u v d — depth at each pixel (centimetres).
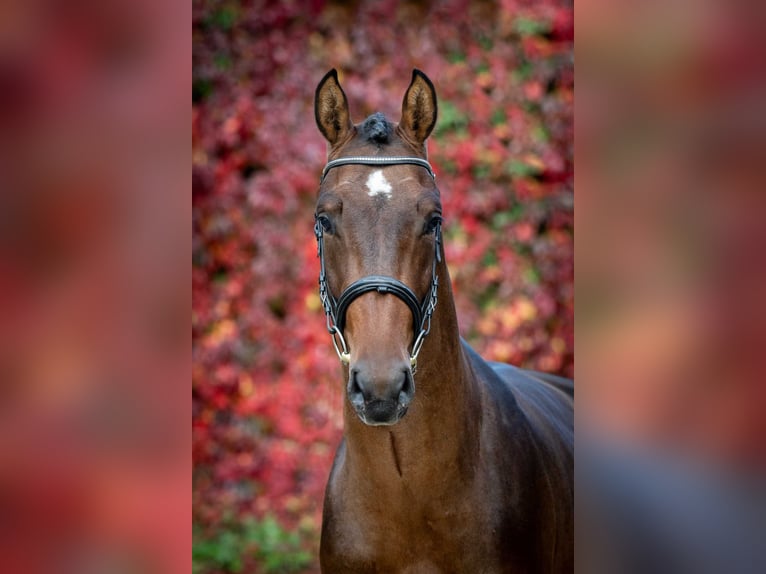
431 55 990
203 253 973
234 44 979
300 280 971
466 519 423
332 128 428
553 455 504
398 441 403
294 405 962
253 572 950
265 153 978
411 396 367
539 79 1003
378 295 369
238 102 973
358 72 991
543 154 1002
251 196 959
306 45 988
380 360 358
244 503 973
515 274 1002
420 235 386
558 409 589
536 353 1002
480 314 1002
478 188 1000
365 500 423
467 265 992
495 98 1003
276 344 969
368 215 381
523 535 444
